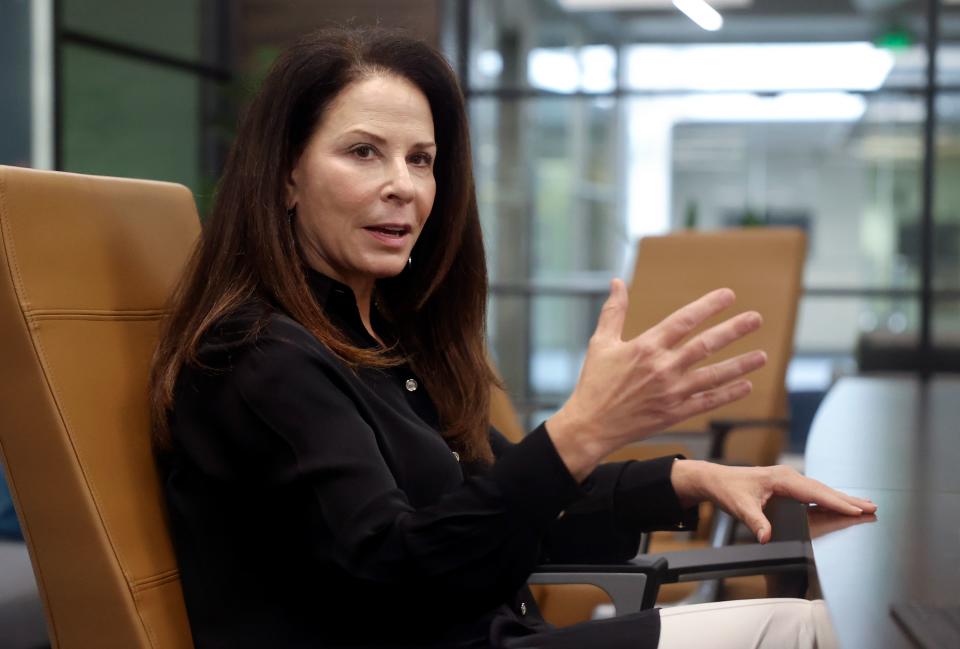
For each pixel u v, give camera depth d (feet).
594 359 3.93
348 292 4.85
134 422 4.58
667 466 5.38
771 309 12.25
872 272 25.43
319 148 4.70
